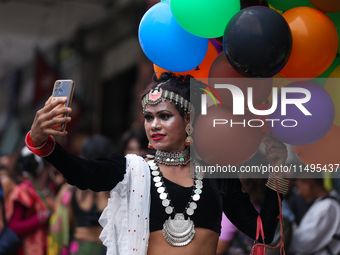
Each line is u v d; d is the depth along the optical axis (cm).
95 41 1101
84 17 1032
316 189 385
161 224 200
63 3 949
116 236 204
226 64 207
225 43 187
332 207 359
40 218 421
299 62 196
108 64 1086
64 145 598
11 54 1405
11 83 1661
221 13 193
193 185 209
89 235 372
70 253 375
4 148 1383
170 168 212
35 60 1128
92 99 1119
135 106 932
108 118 1091
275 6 218
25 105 1545
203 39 214
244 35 180
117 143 1044
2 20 1048
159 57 214
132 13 931
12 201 414
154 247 200
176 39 208
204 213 204
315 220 358
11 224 410
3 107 1719
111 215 202
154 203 202
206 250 204
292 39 189
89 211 373
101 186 192
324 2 201
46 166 462
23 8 974
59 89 184
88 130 1101
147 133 213
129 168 204
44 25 1085
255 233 221
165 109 206
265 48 179
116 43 1039
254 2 202
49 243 395
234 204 222
